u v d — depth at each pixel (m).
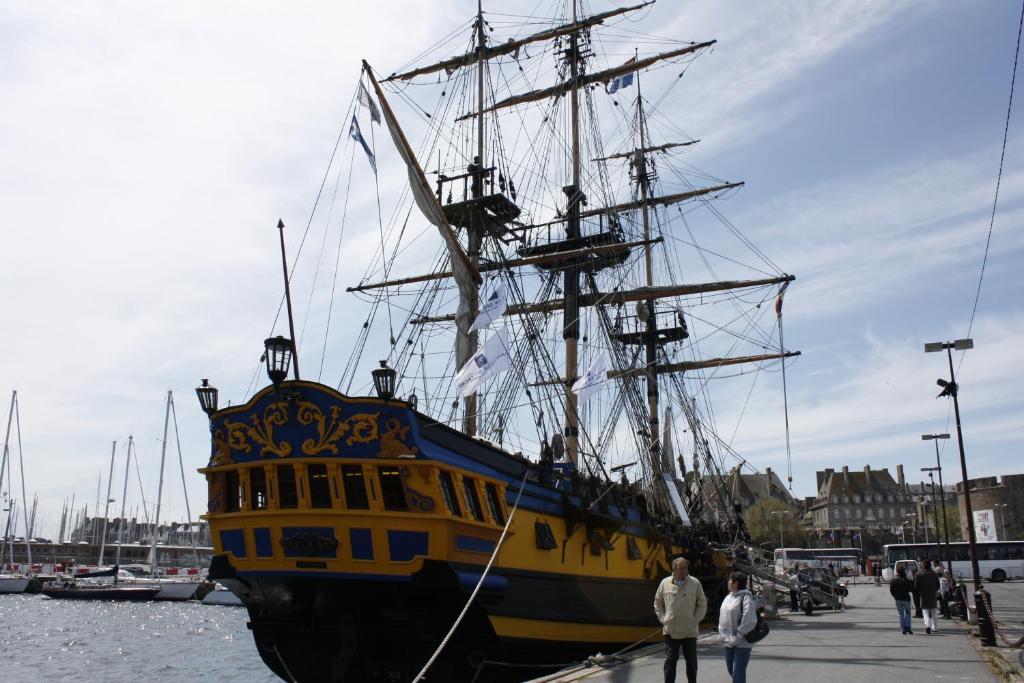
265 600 18.70
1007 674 15.13
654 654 18.52
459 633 18.00
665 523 30.89
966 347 29.45
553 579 20.56
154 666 40.88
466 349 27.20
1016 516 110.00
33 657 44.41
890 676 14.79
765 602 32.34
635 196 54.44
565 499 21.39
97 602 90.44
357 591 17.55
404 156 25.41
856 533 147.62
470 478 17.77
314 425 17.12
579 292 38.91
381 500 16.83
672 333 51.53
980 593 20.70
